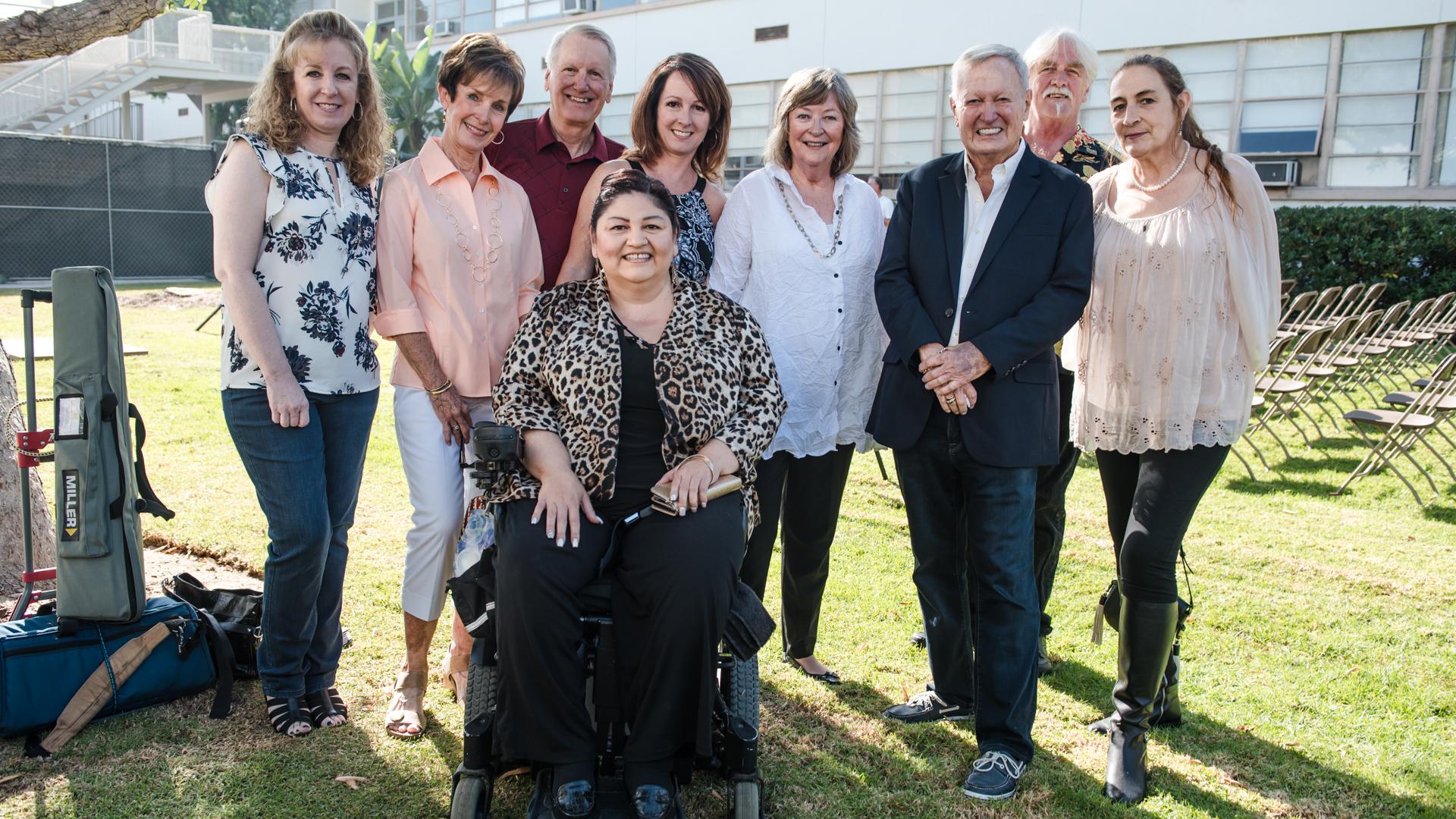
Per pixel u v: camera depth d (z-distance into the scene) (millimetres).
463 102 2971
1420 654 3811
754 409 2719
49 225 18172
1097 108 15531
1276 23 14117
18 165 17812
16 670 2881
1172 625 2832
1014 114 2768
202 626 3195
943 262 2893
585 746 2379
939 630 3186
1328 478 6555
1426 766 3016
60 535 2957
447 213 3047
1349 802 2828
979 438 2793
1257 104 14492
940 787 2855
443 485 3041
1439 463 6883
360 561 4512
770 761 2973
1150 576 2824
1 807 2584
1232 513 5754
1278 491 6238
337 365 2916
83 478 2941
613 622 2457
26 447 3090
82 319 2963
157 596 3432
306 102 2783
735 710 2561
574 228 3309
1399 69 13516
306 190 2820
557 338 2707
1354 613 4223
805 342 3164
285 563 2900
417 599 3066
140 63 23516
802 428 3211
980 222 2893
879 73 17594
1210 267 2734
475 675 2561
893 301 2930
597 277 2816
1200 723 3252
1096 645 3855
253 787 2723
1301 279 13773
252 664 3326
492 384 3131
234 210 2719
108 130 31469
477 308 3082
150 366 9523
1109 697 3457
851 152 3240
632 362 2670
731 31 19234
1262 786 2893
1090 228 2812
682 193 3275
